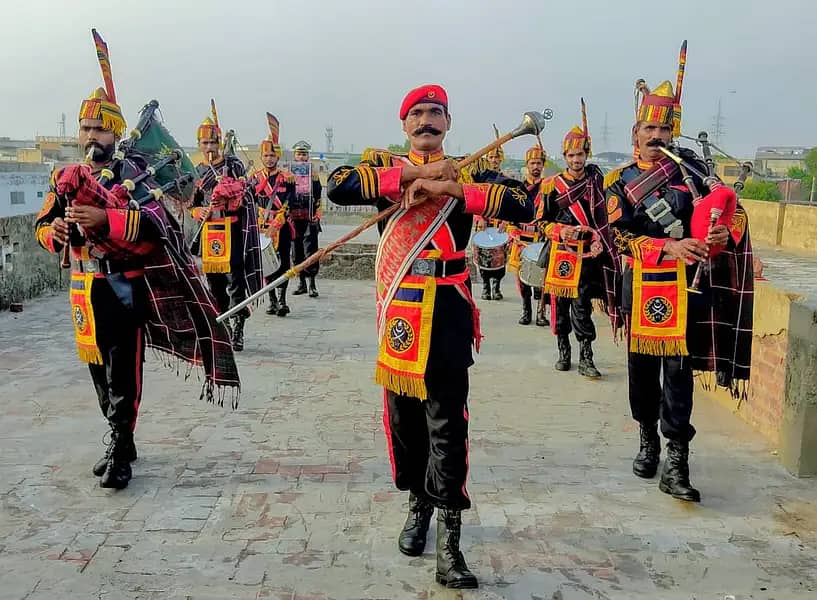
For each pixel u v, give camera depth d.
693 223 3.92
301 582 3.26
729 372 4.41
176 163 4.57
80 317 4.15
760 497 4.14
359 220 23.11
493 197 3.10
